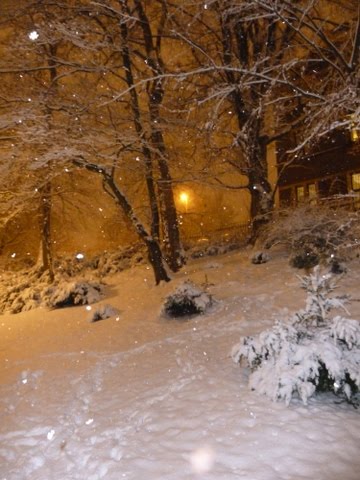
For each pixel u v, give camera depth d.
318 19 11.95
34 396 8.81
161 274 16.89
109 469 5.64
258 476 4.99
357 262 13.29
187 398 7.24
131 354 10.28
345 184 23.84
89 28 14.35
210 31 14.35
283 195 26.84
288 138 22.45
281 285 13.11
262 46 17.61
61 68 17.00
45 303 18.41
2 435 7.41
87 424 7.16
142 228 16.78
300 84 15.68
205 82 14.16
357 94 7.10
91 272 22.59
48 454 6.61
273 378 6.59
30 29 14.77
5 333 15.54
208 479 5.03
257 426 5.99
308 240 14.40
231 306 12.28
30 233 34.00
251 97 15.35
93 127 15.09
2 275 26.88
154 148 16.45
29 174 16.41
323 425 5.86
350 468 5.03
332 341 6.52
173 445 5.91
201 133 11.70
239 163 18.00
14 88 15.92
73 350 11.47
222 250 20.69
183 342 10.38
